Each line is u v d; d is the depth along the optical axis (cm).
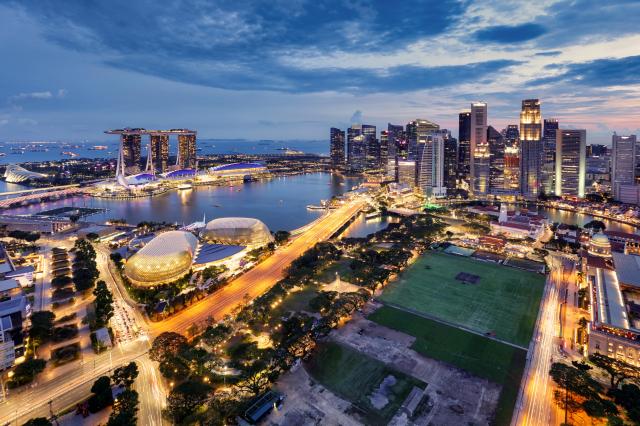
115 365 19050
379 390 16925
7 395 16862
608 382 17625
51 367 18850
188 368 17912
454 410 15788
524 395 16775
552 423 15162
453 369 18512
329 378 17750
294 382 17462
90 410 15712
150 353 18775
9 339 19625
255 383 16850
